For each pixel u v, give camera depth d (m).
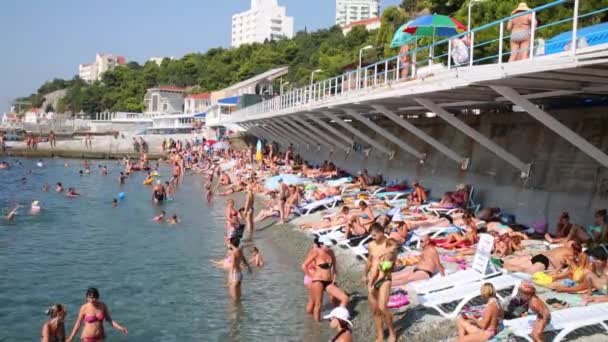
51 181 39.34
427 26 19.73
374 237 10.22
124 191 34.56
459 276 11.53
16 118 130.00
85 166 49.19
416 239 15.72
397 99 18.38
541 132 17.75
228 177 38.72
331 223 18.98
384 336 10.14
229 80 112.62
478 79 12.77
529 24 13.50
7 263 16.39
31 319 11.80
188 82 119.56
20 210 26.34
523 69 11.45
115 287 14.06
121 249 18.36
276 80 71.50
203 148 61.47
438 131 23.95
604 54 9.85
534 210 17.08
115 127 88.00
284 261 16.36
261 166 40.56
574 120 16.36
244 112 49.44
